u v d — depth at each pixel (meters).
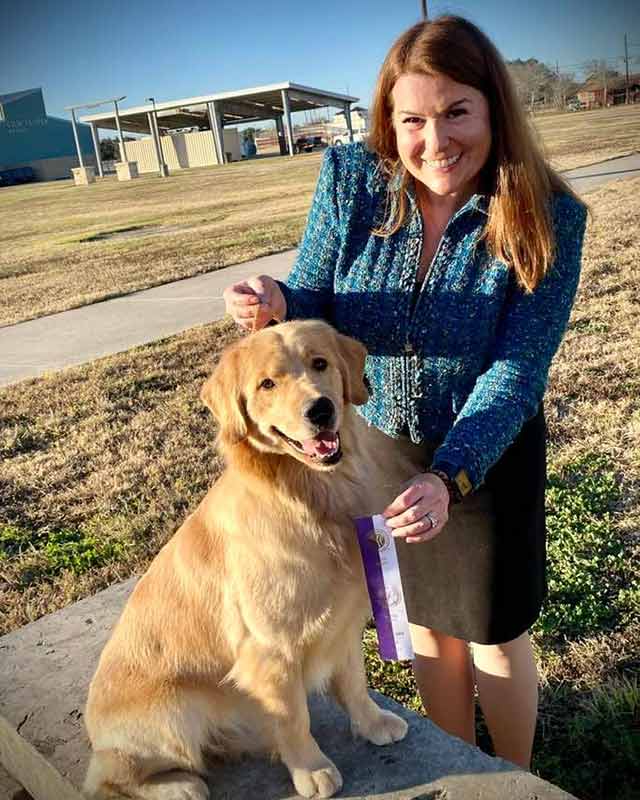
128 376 8.16
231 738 2.72
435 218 2.57
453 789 2.56
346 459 2.53
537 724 3.22
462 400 2.60
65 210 36.69
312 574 2.39
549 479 4.91
